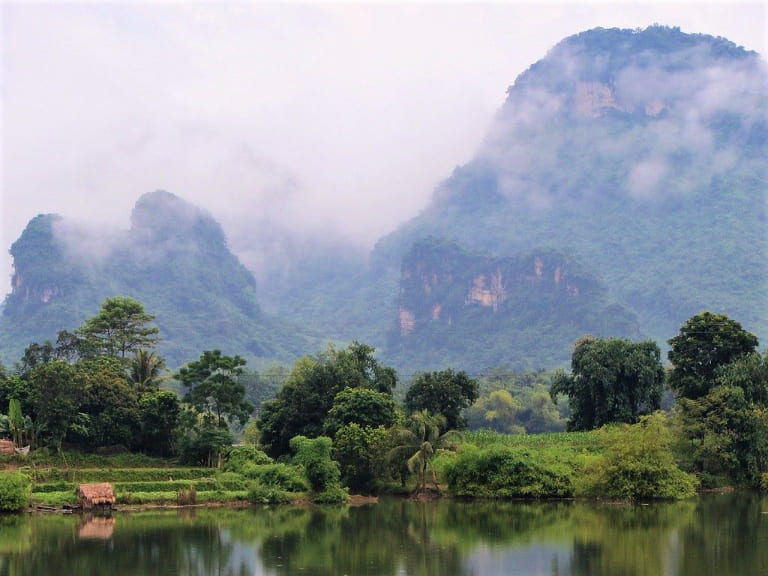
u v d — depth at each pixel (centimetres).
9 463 8494
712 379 10844
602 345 11912
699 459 9838
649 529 6700
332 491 8562
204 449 9331
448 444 9375
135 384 10431
